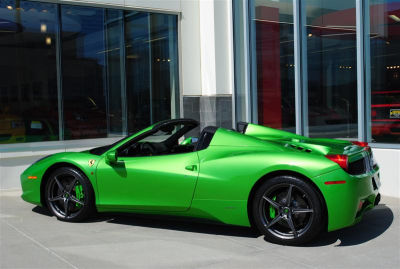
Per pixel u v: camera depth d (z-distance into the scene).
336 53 6.90
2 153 6.94
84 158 4.80
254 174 4.02
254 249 3.91
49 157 5.12
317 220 3.80
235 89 8.97
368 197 4.13
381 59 6.27
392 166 6.03
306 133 7.49
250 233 4.42
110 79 8.19
